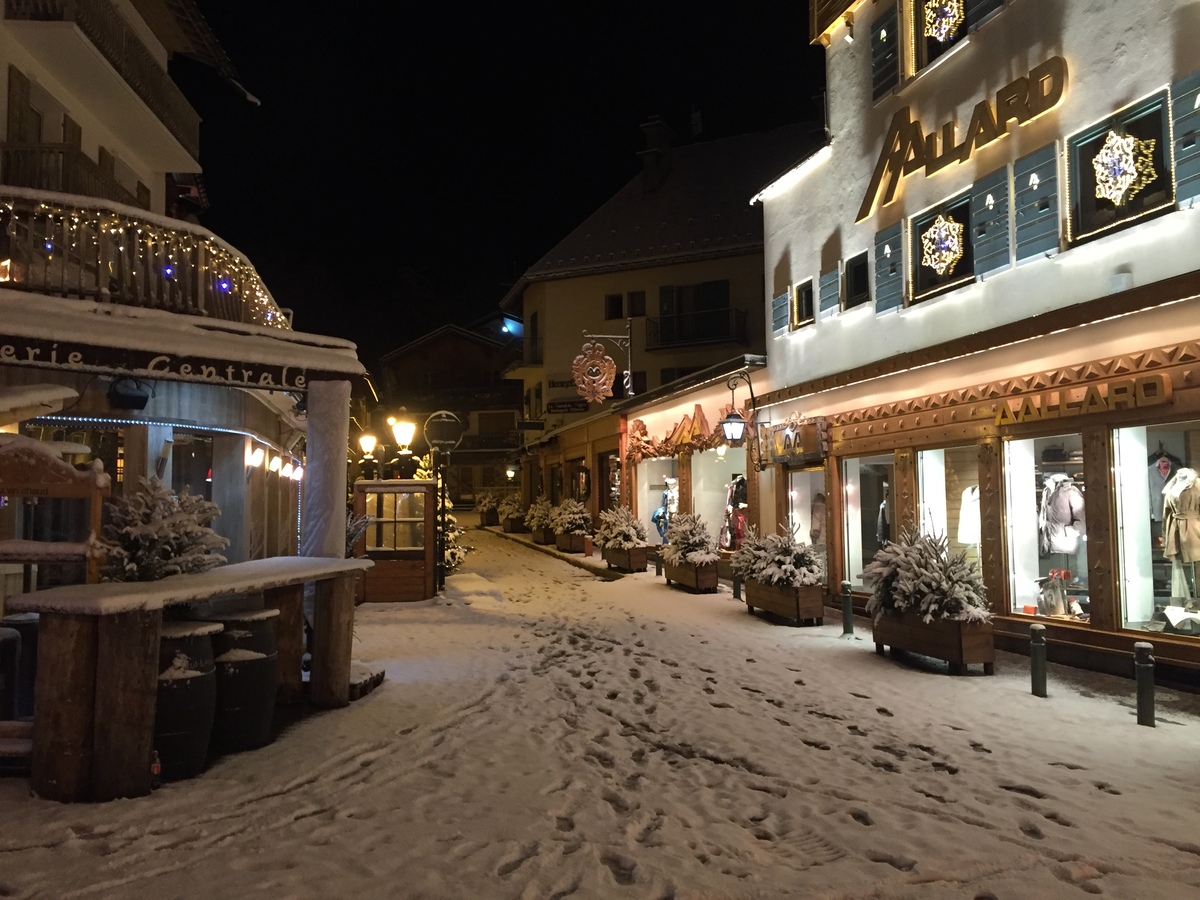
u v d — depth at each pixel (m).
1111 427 8.76
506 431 56.31
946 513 11.58
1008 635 10.05
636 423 24.20
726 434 16.70
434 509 15.07
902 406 12.13
